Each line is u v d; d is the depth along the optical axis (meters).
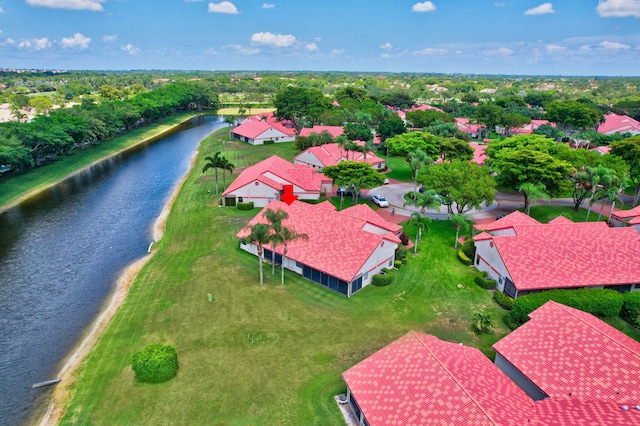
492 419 23.08
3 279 48.84
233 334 37.28
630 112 186.25
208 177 88.75
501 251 44.50
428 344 30.30
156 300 42.97
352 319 39.81
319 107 148.62
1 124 93.44
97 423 28.22
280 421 28.34
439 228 62.34
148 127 156.88
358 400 26.98
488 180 61.69
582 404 25.70
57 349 36.97
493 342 36.84
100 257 54.53
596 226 48.34
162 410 29.12
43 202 76.19
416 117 144.38
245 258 51.81
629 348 28.72
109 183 88.69
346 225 49.41
